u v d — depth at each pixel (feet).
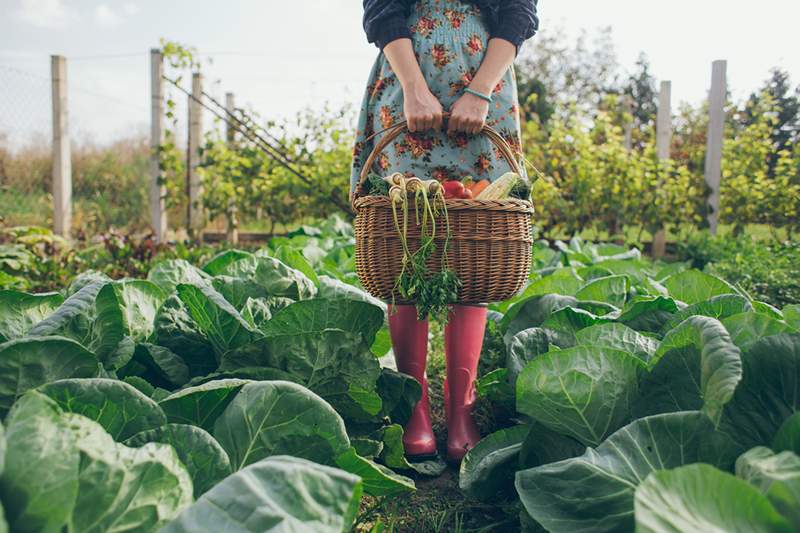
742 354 5.22
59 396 4.60
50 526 3.46
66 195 31.14
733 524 3.59
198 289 7.12
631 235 38.27
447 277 7.23
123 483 3.84
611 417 5.89
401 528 6.54
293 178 32.73
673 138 37.73
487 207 7.36
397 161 8.67
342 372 6.78
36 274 20.16
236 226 33.94
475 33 8.64
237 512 3.63
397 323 8.48
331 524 3.69
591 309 9.78
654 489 3.67
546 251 21.21
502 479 6.70
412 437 8.15
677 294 10.56
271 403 5.20
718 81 29.17
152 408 4.86
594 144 33.14
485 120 8.75
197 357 7.60
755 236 31.53
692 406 5.66
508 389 8.44
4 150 37.32
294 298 9.28
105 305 6.57
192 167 32.55
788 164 31.07
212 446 4.63
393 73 8.80
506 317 10.23
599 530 4.73
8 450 3.53
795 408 4.96
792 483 3.73
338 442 5.11
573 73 97.81
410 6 8.72
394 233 7.50
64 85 30.81
